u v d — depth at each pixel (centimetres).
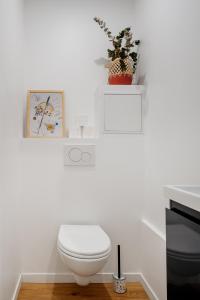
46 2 240
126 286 205
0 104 142
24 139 212
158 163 181
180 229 90
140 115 217
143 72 219
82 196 214
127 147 216
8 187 162
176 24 150
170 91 160
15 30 191
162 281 163
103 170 215
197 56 126
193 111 131
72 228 193
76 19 241
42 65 237
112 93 215
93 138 216
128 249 214
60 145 213
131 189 216
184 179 141
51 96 234
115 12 243
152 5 193
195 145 129
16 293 184
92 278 210
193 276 80
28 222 210
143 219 214
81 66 240
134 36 242
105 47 242
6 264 155
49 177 212
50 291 195
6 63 159
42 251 210
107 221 215
